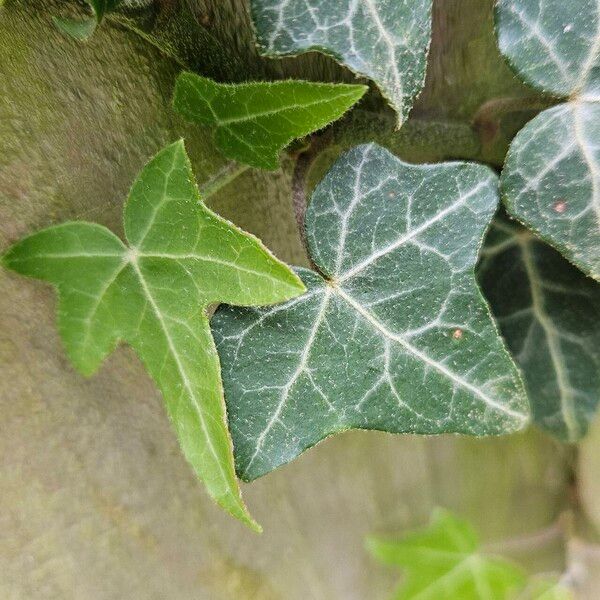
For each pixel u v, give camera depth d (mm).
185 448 77
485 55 101
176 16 78
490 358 83
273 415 79
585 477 176
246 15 85
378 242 83
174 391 77
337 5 73
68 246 77
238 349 78
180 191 71
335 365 81
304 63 92
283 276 69
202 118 83
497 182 83
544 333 119
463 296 83
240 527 139
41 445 101
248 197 98
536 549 185
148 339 78
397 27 75
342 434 145
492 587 162
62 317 81
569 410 122
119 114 83
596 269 84
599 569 184
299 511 149
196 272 74
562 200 83
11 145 77
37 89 77
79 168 83
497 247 114
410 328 83
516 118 103
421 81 78
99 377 102
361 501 160
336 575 166
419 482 167
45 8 74
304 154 91
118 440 110
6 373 92
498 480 177
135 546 122
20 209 81
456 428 84
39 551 109
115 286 78
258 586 148
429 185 83
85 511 111
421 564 164
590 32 79
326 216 83
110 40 79
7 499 102
